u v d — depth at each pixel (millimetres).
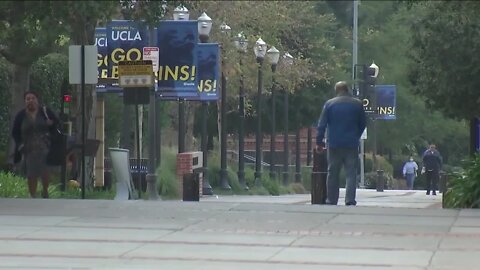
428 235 49000
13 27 76875
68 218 53875
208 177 129875
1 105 113625
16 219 53375
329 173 68312
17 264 40438
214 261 41406
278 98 194000
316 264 40719
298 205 62656
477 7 75125
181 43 106750
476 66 104875
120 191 84125
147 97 84688
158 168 108938
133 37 103812
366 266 40219
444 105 111688
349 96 68375
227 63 143125
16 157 72375
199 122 190375
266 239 47344
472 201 68312
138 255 42719
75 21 67500
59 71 124188
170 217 54781
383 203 99062
